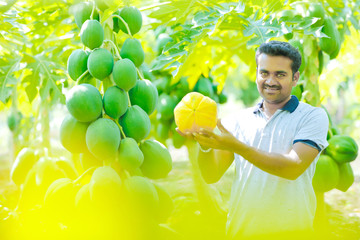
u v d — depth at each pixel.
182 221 3.74
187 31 2.93
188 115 2.12
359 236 3.45
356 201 5.01
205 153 2.33
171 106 4.27
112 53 2.63
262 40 2.71
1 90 3.40
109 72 2.48
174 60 2.91
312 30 2.83
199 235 3.46
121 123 2.53
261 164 1.98
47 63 3.62
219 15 2.88
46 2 3.40
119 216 2.43
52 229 2.84
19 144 6.18
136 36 3.89
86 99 2.34
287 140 2.13
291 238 2.12
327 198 5.23
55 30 3.96
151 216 2.48
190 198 4.24
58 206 2.49
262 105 2.29
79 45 3.85
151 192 2.45
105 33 2.66
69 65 2.59
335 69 5.44
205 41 4.09
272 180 2.15
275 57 2.06
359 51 5.21
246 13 3.03
